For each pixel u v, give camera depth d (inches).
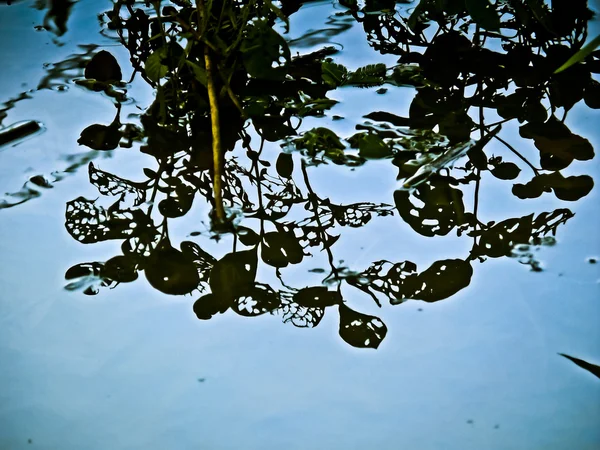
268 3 45.1
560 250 39.3
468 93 48.4
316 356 35.9
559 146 44.6
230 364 35.8
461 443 33.2
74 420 34.2
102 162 44.6
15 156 44.8
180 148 45.6
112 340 36.7
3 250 40.1
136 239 40.6
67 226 41.3
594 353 35.5
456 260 39.2
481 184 42.8
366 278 38.8
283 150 45.4
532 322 36.6
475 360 35.5
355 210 41.8
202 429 33.8
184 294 38.4
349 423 33.8
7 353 36.3
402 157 44.5
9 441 33.7
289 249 40.1
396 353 35.9
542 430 33.4
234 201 42.4
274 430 33.7
